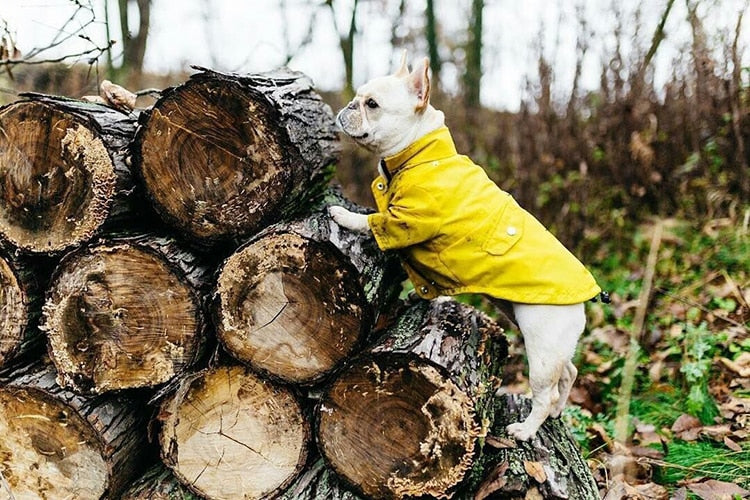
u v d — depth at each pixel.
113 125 2.59
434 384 2.39
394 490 2.47
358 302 2.49
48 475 2.58
